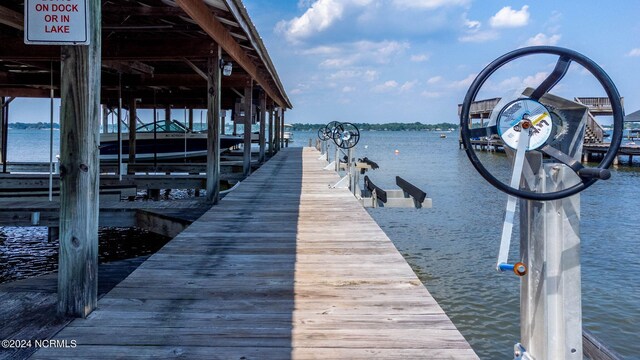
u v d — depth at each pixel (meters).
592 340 1.64
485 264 6.84
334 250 3.74
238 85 9.61
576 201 1.40
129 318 2.31
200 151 14.95
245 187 7.95
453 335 2.14
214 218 5.15
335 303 2.55
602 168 1.28
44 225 5.46
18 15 5.04
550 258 1.43
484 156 31.53
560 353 1.42
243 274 3.08
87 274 2.32
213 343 2.04
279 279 2.98
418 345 2.04
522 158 1.39
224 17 5.27
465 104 1.39
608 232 9.09
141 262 3.52
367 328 2.21
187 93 12.37
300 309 2.46
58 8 2.23
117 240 8.28
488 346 4.37
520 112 1.40
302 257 3.53
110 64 7.89
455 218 10.42
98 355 1.92
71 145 2.29
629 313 5.08
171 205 5.92
